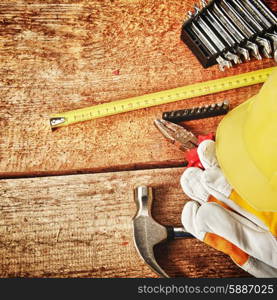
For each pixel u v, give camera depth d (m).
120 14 0.85
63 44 0.84
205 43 0.81
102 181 0.79
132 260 0.76
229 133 0.73
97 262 0.76
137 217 0.75
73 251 0.77
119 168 0.79
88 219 0.77
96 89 0.82
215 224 0.72
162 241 0.74
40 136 0.80
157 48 0.84
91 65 0.83
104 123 0.80
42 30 0.84
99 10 0.85
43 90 0.82
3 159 0.79
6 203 0.78
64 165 0.79
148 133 0.80
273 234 0.72
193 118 0.80
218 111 0.80
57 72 0.83
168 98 0.81
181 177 0.77
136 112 0.81
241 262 0.73
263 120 0.65
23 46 0.83
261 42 0.81
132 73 0.83
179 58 0.83
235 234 0.72
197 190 0.76
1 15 0.84
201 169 0.77
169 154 0.79
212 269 0.76
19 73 0.82
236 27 0.81
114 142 0.80
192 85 0.81
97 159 0.79
